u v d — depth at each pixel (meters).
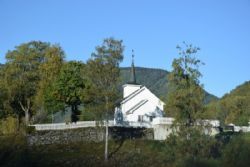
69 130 92.50
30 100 107.69
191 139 74.31
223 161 58.50
